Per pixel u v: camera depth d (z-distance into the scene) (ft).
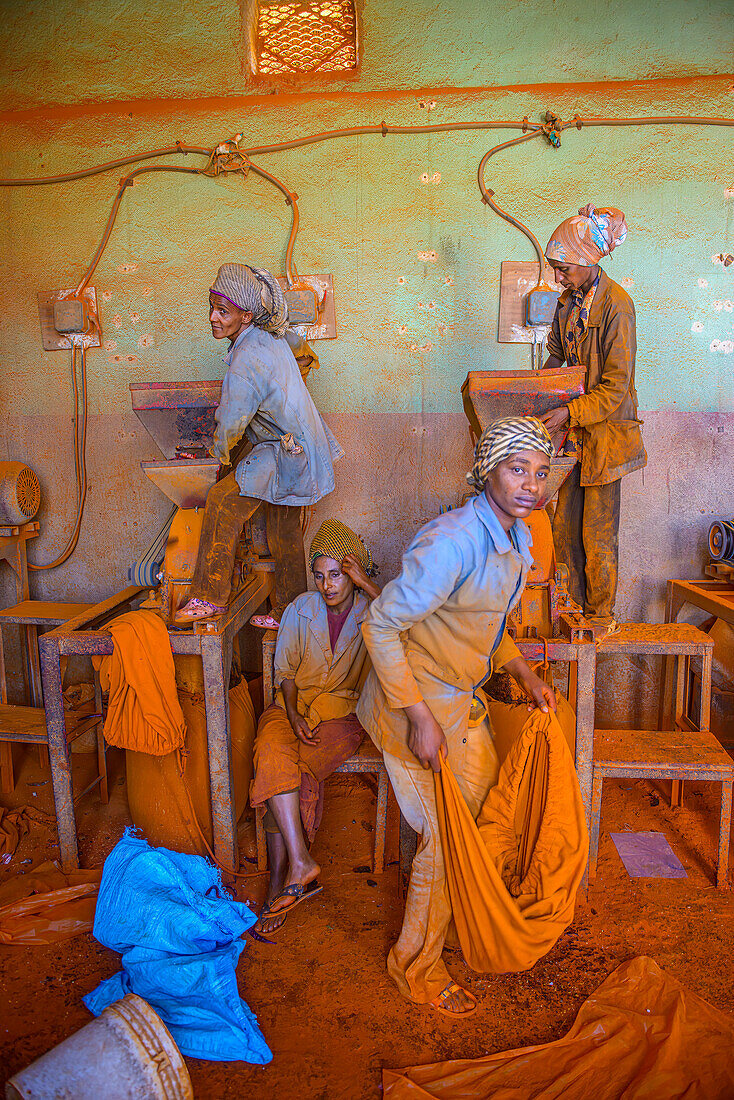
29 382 12.42
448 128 11.33
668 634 10.18
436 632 7.37
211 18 11.40
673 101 11.16
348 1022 7.22
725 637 11.08
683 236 11.41
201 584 9.20
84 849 10.01
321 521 12.28
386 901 8.98
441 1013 7.32
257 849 9.68
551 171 11.38
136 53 11.59
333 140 11.49
